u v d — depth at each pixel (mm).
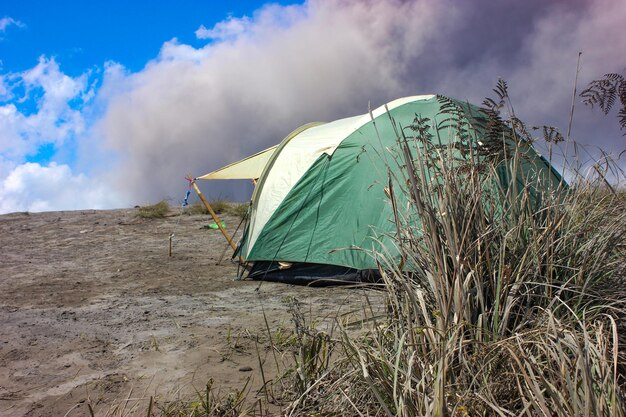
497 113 3330
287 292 6605
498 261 3084
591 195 3430
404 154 3119
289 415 2879
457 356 2662
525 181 3312
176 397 3527
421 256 3088
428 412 2150
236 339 4676
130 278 7652
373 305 4664
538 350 2557
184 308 5922
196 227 12180
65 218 13789
